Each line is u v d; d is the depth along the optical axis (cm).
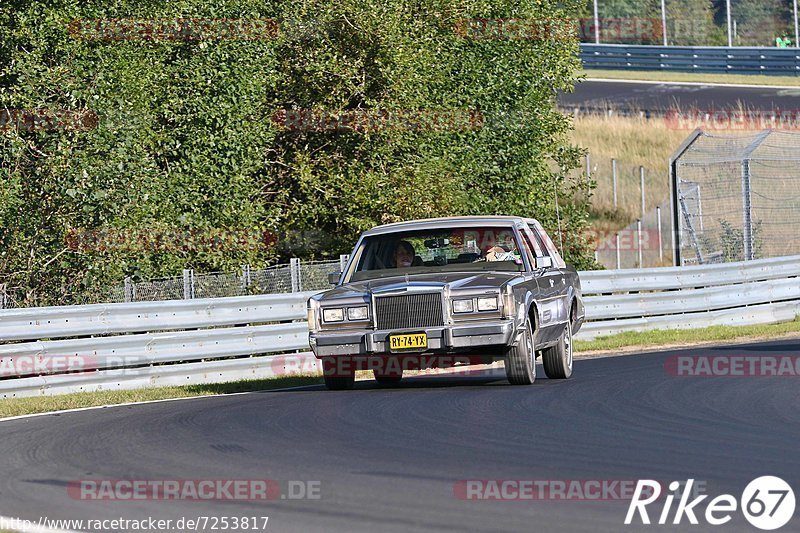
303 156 8869
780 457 2919
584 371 5562
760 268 9038
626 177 14462
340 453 3128
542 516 2331
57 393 5422
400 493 2578
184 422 3906
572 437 3312
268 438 3441
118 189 7494
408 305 4538
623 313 8044
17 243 7212
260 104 8556
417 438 3350
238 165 8362
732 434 3319
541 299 4859
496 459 2970
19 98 7412
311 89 8938
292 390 5150
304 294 6525
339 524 2308
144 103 7894
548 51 10200
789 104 17350
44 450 3400
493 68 9938
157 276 7669
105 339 5588
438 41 9569
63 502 2616
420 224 5047
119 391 5422
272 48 8638
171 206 8012
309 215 8894
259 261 8244
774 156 14438
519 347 4609
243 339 6122
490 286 4519
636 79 19625
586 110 16925
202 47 8200
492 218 5056
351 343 4562
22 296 7250
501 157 9919
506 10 10069
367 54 8912
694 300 8506
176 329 5994
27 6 7675
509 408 3969
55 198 7331
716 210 12888
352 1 8788
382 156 9012
